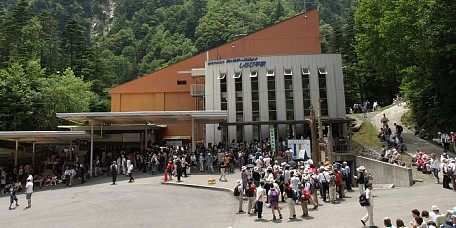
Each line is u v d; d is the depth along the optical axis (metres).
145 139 38.25
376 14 37.88
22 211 20.17
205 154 30.73
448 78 32.31
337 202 18.03
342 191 19.20
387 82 58.28
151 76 49.50
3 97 44.44
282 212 16.67
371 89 60.22
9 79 46.03
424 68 35.03
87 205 20.48
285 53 46.75
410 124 38.09
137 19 160.00
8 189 29.06
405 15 33.19
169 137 46.44
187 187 24.47
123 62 111.50
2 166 35.88
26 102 45.00
